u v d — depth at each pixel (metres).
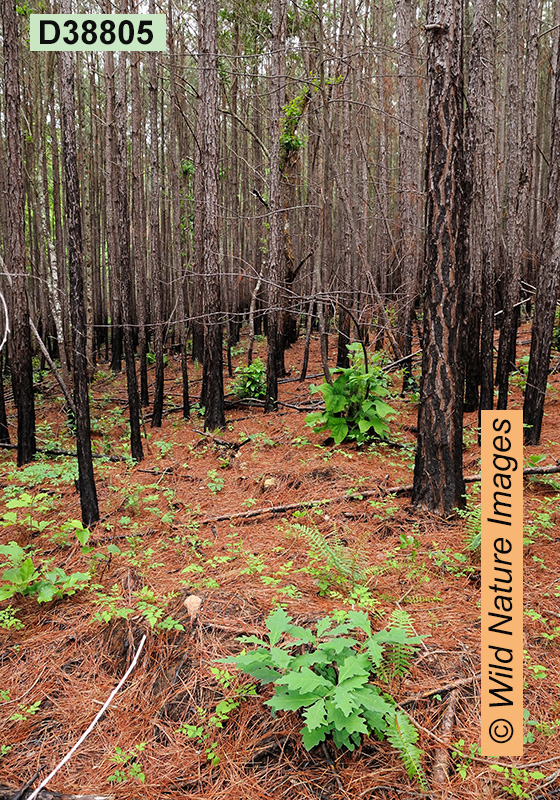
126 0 8.84
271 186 9.32
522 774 2.40
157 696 3.07
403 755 2.41
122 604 3.83
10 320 8.01
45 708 3.12
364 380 7.13
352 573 3.76
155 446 8.56
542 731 2.62
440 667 2.95
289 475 6.23
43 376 14.40
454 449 4.80
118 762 2.71
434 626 3.31
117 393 13.34
